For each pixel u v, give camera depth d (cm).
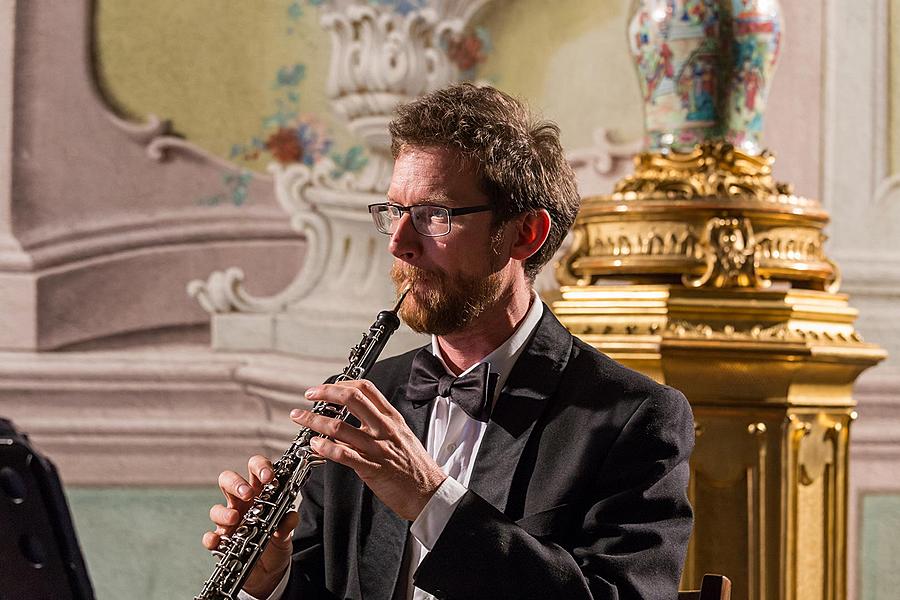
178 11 713
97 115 704
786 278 551
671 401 371
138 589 696
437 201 362
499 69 714
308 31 715
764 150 564
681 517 354
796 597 519
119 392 695
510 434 371
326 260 710
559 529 353
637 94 712
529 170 372
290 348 704
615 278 557
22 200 696
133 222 706
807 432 522
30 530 244
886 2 723
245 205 715
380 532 379
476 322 382
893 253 723
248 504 347
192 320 709
